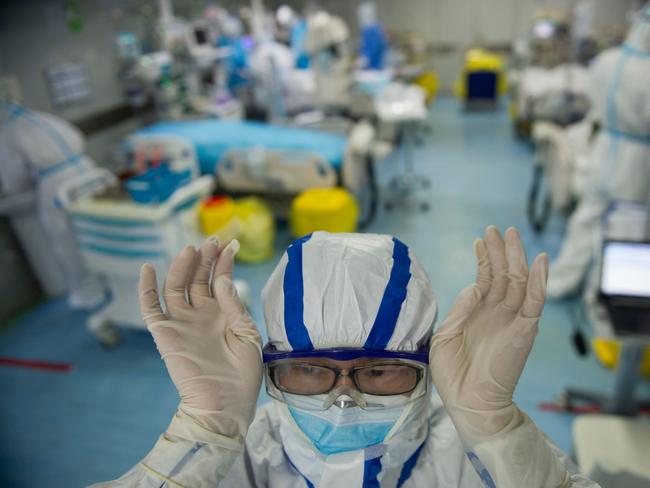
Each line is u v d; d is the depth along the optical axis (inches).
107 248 106.8
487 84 290.7
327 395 31.3
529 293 28.9
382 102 178.4
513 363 28.8
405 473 32.9
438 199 182.7
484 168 209.5
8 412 100.2
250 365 30.4
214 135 163.2
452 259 142.6
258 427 36.2
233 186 155.6
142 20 191.2
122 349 116.5
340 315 30.4
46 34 146.0
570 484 29.5
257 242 145.5
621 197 103.3
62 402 102.0
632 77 93.4
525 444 28.1
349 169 149.6
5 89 117.3
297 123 187.0
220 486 31.9
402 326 30.8
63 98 153.8
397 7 324.8
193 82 210.2
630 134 99.4
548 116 212.1
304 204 141.6
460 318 30.0
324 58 218.7
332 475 31.9
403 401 31.2
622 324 71.1
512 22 313.6
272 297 32.3
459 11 318.7
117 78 177.3
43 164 119.3
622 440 68.7
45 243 134.3
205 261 31.8
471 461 29.6
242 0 265.1
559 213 163.8
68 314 132.7
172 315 30.4
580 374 99.3
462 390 29.2
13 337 124.6
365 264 31.1
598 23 281.9
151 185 101.7
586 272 116.3
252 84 223.9
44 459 89.0
